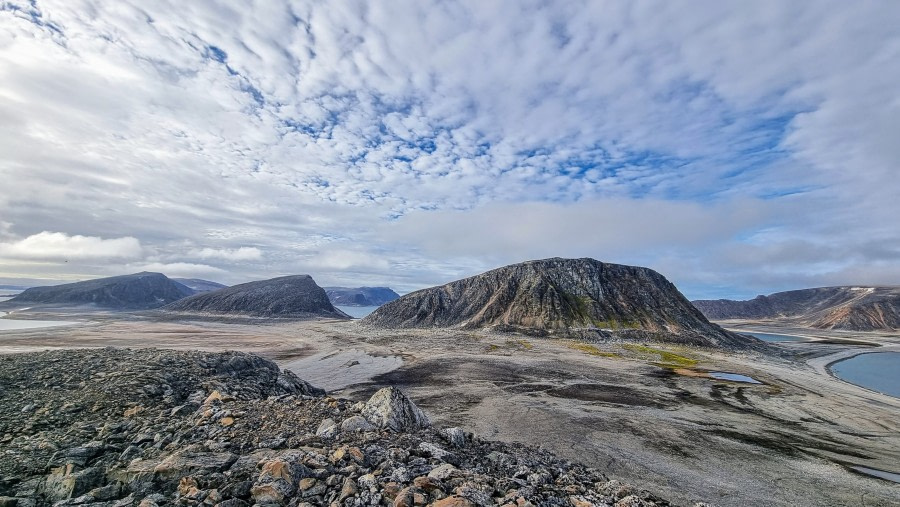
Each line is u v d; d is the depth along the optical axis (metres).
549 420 31.55
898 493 21.22
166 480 9.88
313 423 15.09
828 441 30.33
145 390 18.72
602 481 15.80
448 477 10.93
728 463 24.31
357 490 9.55
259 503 8.83
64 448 12.16
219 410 16.05
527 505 9.86
